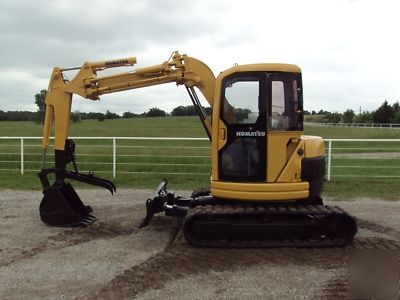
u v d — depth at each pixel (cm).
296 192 683
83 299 496
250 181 687
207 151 1861
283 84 681
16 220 858
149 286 533
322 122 8569
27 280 554
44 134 829
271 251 664
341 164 1719
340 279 551
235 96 685
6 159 1848
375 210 948
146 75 798
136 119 7412
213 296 504
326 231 684
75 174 832
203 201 744
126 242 720
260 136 681
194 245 683
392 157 1781
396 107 8444
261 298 497
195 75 782
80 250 675
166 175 1386
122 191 1167
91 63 809
